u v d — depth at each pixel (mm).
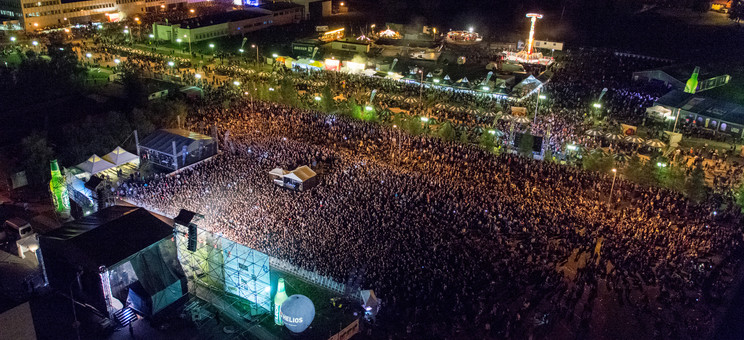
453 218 55688
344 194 59406
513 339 40188
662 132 83750
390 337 40312
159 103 82750
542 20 191375
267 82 105625
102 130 69875
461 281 45844
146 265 41312
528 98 98938
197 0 190625
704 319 42344
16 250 48312
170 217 51125
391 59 123062
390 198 59031
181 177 63875
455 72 111938
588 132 79875
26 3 138000
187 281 43656
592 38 166000
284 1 179375
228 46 140625
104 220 45156
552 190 62531
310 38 140875
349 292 43844
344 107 91125
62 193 55469
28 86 94938
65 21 148625
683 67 115438
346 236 50875
